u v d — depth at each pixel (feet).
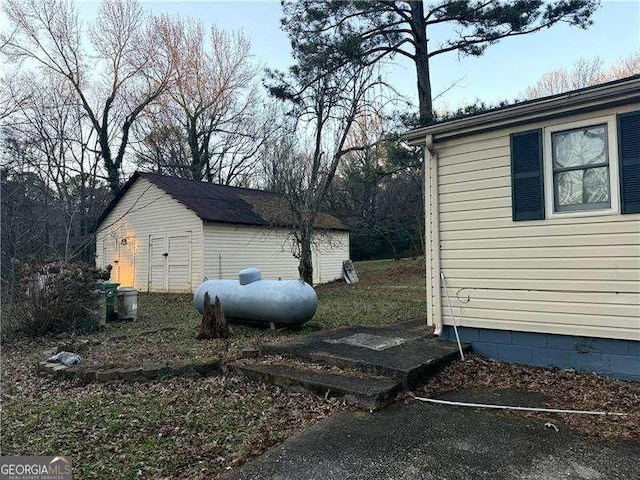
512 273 17.21
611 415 12.07
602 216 15.15
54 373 17.43
